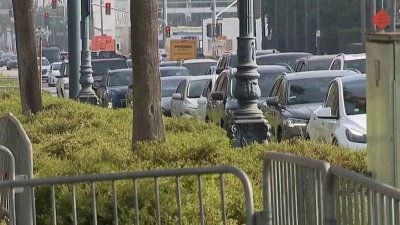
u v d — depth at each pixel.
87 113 54.00
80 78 95.19
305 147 36.47
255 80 46.78
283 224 21.09
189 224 25.23
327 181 18.55
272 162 21.56
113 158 31.25
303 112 52.56
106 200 25.11
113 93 94.25
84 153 32.72
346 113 45.41
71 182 21.38
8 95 88.06
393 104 21.08
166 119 49.12
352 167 33.47
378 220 16.77
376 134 22.09
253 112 46.50
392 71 21.05
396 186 21.08
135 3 35.25
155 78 35.56
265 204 21.75
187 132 44.59
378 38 21.72
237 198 26.42
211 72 103.81
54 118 51.94
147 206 25.20
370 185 16.83
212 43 179.88
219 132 44.59
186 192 26.05
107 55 156.62
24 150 26.92
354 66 73.69
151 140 34.81
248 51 46.62
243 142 46.25
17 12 60.62
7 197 26.73
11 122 30.20
